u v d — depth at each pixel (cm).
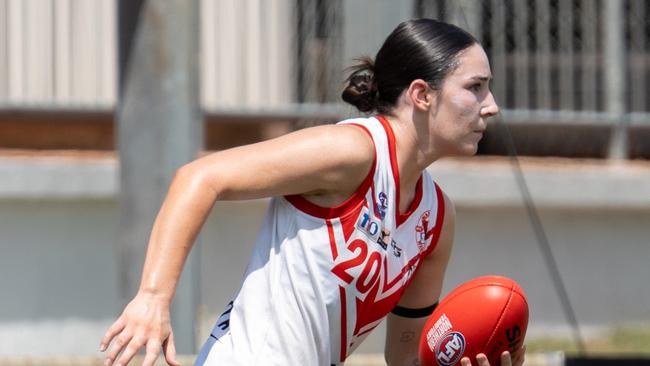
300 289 1316
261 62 3256
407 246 1366
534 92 3306
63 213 3125
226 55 3247
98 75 3247
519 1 3284
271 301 1325
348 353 1401
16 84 3228
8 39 3219
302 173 1270
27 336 3120
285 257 1323
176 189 1255
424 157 1341
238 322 1343
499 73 3297
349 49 3173
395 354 1535
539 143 3338
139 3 2559
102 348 1220
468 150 1338
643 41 3362
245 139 3328
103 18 3241
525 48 3294
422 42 1323
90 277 3145
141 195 2578
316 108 3225
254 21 3253
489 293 1384
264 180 1264
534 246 3244
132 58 2573
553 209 3250
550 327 3247
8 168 3081
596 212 3266
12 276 3116
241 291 1352
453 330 1377
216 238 3158
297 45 3250
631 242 3284
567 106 3309
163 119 2567
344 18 3181
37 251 3122
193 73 2602
